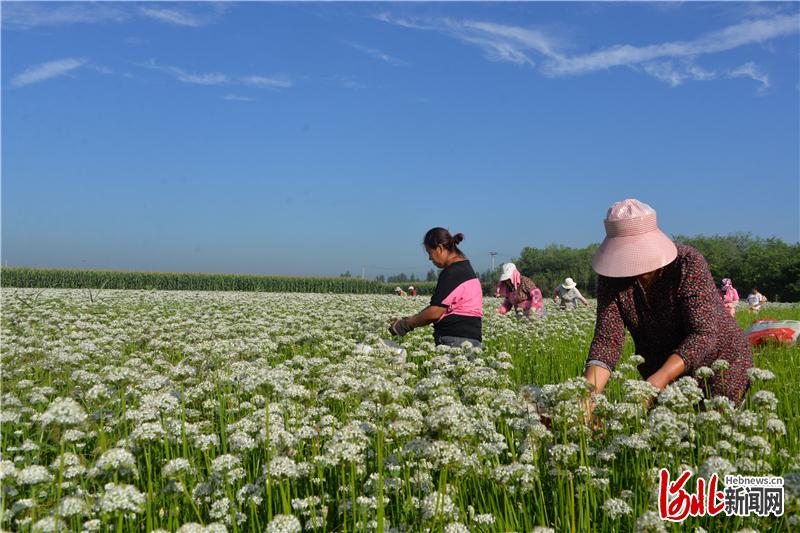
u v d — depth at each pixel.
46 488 3.88
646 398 4.40
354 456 3.76
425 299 33.41
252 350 7.44
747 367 5.41
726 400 4.46
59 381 6.66
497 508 3.72
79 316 13.04
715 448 4.16
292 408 4.95
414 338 9.98
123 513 3.28
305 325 11.51
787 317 24.00
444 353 7.28
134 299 21.61
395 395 4.00
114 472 3.46
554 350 10.97
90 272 53.53
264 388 4.73
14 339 8.78
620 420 4.47
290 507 3.59
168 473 3.64
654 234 5.23
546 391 4.27
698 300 5.15
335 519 3.96
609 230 5.37
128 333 10.61
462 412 3.69
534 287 16.16
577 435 4.34
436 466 3.58
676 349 5.16
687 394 4.49
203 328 11.13
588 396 4.39
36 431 5.05
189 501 3.83
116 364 7.84
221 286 60.72
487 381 5.29
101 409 4.67
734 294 21.47
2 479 3.45
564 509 3.68
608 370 5.35
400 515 3.72
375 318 12.54
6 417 4.83
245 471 4.27
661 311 5.42
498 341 12.23
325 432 4.65
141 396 5.14
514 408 4.66
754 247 74.38
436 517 3.32
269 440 4.07
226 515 3.70
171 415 5.05
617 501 3.63
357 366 6.19
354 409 5.14
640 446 3.95
